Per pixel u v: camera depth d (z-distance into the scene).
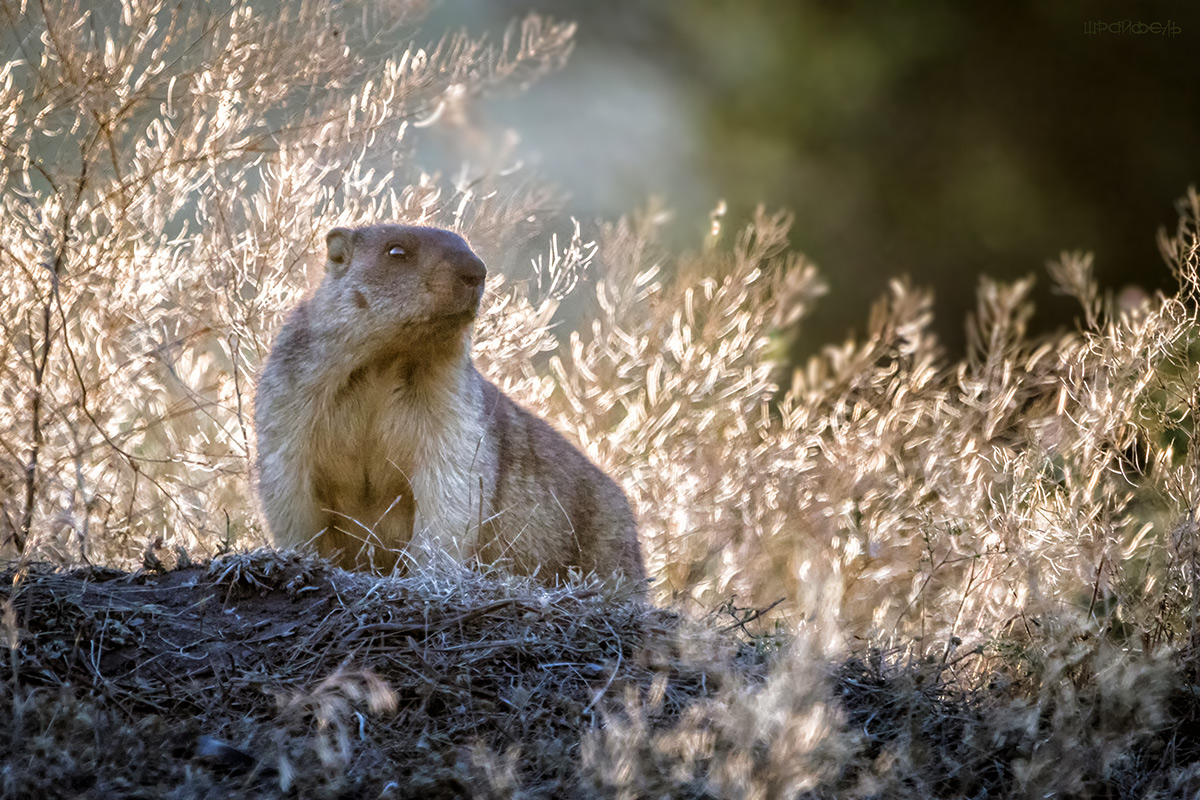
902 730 10.88
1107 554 13.68
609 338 18.97
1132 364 14.91
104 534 13.98
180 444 16.20
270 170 17.20
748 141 48.56
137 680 10.77
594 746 9.56
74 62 14.86
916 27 48.69
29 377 14.58
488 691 11.17
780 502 17.17
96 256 15.09
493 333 17.84
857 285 46.66
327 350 14.38
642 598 14.21
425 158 21.92
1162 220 46.56
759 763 9.59
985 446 16.62
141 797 9.12
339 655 11.32
